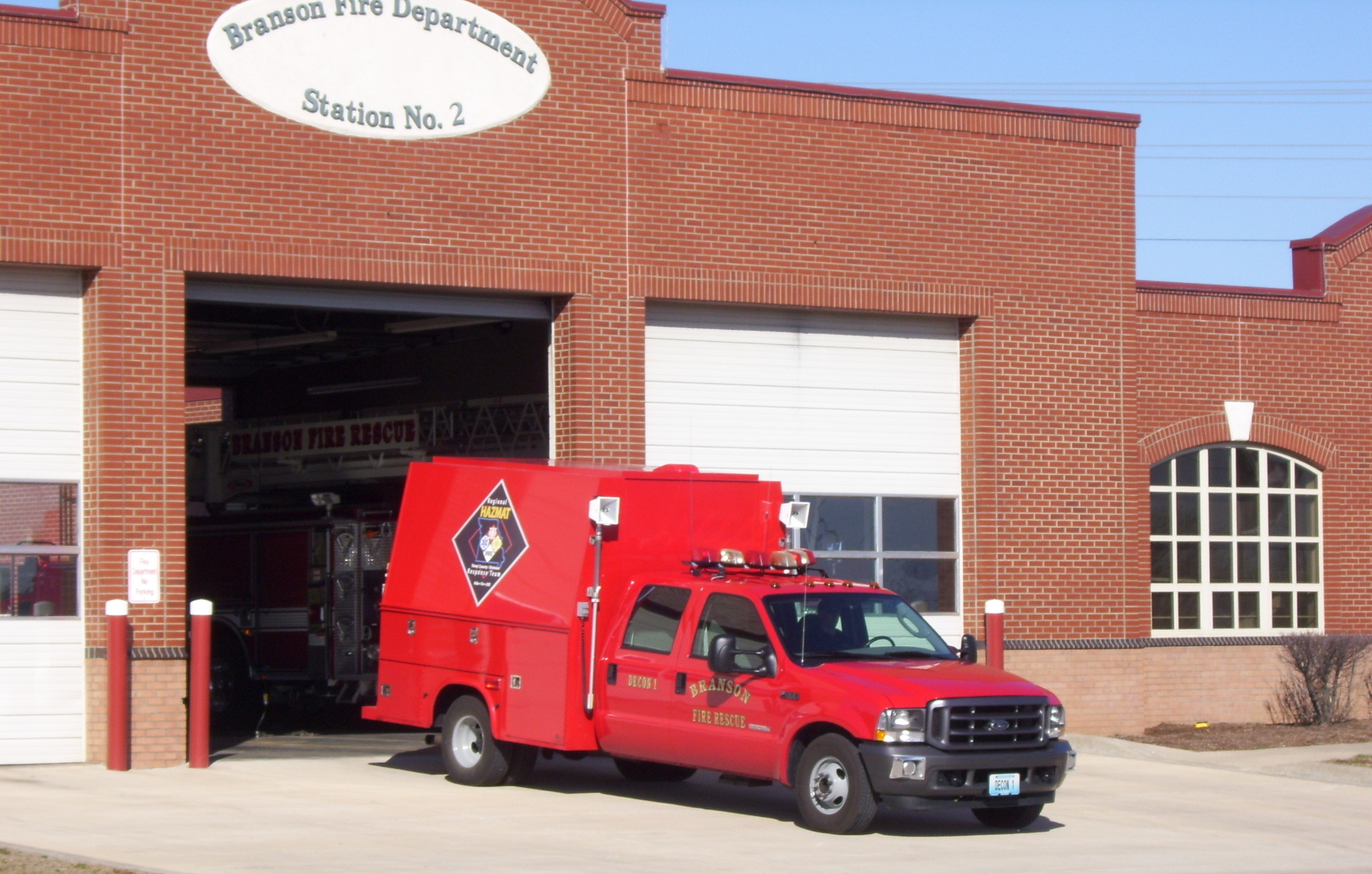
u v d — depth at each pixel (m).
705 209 19.84
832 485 20.78
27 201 16.69
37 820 12.95
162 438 17.11
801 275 20.28
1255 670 23.36
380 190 18.23
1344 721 23.27
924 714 12.50
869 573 20.95
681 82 19.80
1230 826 14.13
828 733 12.91
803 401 20.70
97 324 16.98
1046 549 21.52
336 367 30.12
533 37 19.09
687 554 14.97
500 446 23.59
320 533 22.14
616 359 19.31
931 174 21.09
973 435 21.36
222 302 18.02
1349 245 24.52
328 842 11.98
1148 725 22.50
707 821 13.45
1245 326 23.62
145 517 16.98
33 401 16.98
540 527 14.88
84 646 17.00
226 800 14.28
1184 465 23.39
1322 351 24.17
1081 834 13.42
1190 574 23.28
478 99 18.75
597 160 19.33
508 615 15.02
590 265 19.23
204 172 17.45
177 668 16.98
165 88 17.33
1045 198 21.77
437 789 15.21
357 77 18.22
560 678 14.44
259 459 26.80
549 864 11.20
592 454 19.11
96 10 17.06
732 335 20.36
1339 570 24.19
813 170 20.44
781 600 13.63
